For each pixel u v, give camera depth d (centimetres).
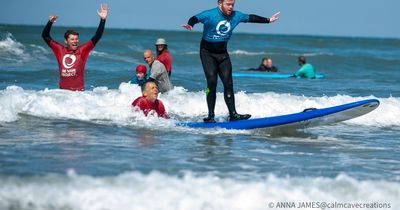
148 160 2358
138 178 1958
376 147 2889
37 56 7769
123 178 1953
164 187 1886
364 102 3036
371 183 2036
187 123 3188
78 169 2144
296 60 10894
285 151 2684
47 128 3025
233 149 2673
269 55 11325
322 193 1912
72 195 1803
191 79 5934
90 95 3781
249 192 1873
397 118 3891
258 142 2888
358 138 3152
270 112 3922
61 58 3547
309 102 4125
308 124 3141
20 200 1762
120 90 4034
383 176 2253
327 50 16188
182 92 4216
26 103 3453
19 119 3238
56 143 2644
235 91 5122
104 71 6319
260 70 7850
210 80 3066
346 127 3534
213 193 1856
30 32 13750
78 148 2547
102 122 3244
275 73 7419
